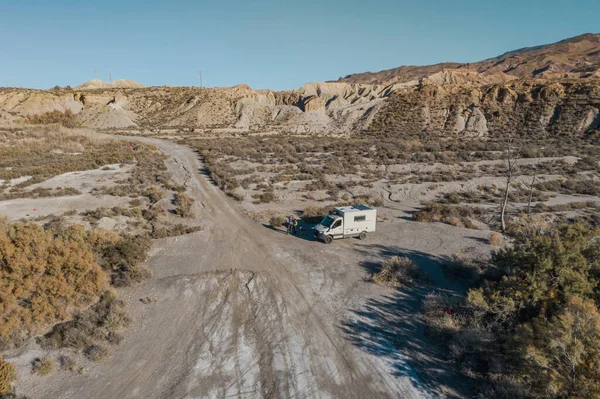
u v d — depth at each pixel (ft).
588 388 28.78
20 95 330.75
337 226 78.23
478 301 43.68
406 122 290.35
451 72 511.40
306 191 119.65
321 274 63.10
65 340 42.98
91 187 114.32
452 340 43.06
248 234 82.94
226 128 331.77
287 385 37.63
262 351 43.04
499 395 34.22
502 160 160.86
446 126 273.75
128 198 104.99
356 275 62.85
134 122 353.51
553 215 100.07
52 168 133.39
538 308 41.57
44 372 38.34
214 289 57.57
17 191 105.40
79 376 38.45
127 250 61.87
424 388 36.78
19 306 45.34
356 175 139.13
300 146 191.01
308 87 455.63
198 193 114.62
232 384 37.78
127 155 163.53
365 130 297.12
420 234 83.92
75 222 81.41
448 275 62.03
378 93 432.25
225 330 47.09
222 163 151.64
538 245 46.75
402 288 57.93
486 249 72.79
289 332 46.65
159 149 190.08
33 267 47.80
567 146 198.49
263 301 54.19
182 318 49.62
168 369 39.86
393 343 44.19
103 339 44.27
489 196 120.88
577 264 43.42
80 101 371.97
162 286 57.98
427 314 49.44
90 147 183.32
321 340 45.01
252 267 65.57
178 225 85.10
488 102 289.94
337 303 53.67
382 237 81.87
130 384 37.55
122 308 50.49
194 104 386.73
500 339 40.88
